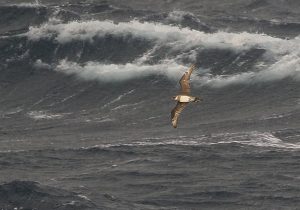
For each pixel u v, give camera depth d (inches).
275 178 7445.9
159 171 7706.7
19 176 7736.2
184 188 7283.5
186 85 4018.2
